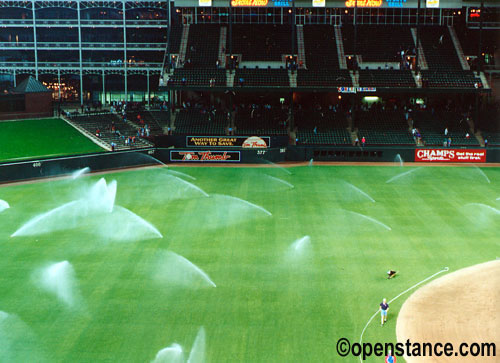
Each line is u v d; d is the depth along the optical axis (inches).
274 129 3452.3
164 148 3102.9
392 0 3624.5
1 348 1091.9
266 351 1084.5
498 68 3690.9
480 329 1171.3
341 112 3612.2
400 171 2878.9
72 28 4082.2
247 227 1866.4
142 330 1163.9
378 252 1630.2
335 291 1359.5
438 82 3430.1
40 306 1268.5
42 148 3065.9
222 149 3115.2
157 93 4185.5
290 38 3826.3
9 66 4089.6
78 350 1085.8
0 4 4028.1
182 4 3651.6
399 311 1254.9
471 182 2598.4
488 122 3489.2
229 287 1379.2
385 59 3666.3
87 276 1440.7
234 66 3663.9
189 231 1819.6
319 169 2940.5
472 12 3892.7
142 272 1471.5
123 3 4050.2
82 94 4143.7
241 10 3969.0
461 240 1734.7
